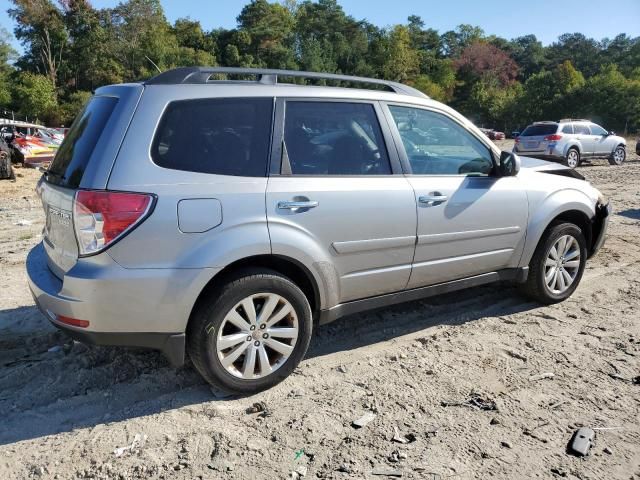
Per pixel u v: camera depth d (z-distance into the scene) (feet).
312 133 12.09
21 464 9.30
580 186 16.83
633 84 194.59
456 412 10.78
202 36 322.96
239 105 11.39
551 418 10.61
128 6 285.23
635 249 23.16
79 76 285.84
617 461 9.38
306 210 11.48
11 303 16.65
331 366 12.71
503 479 8.91
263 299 11.21
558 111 228.22
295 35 361.71
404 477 8.93
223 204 10.65
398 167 13.10
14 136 66.90
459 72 352.49
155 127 10.49
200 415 10.71
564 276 16.53
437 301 16.81
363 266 12.53
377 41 341.82
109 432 10.16
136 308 10.13
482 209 14.21
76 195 9.98
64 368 12.50
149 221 10.00
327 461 9.33
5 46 295.07
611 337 14.24
